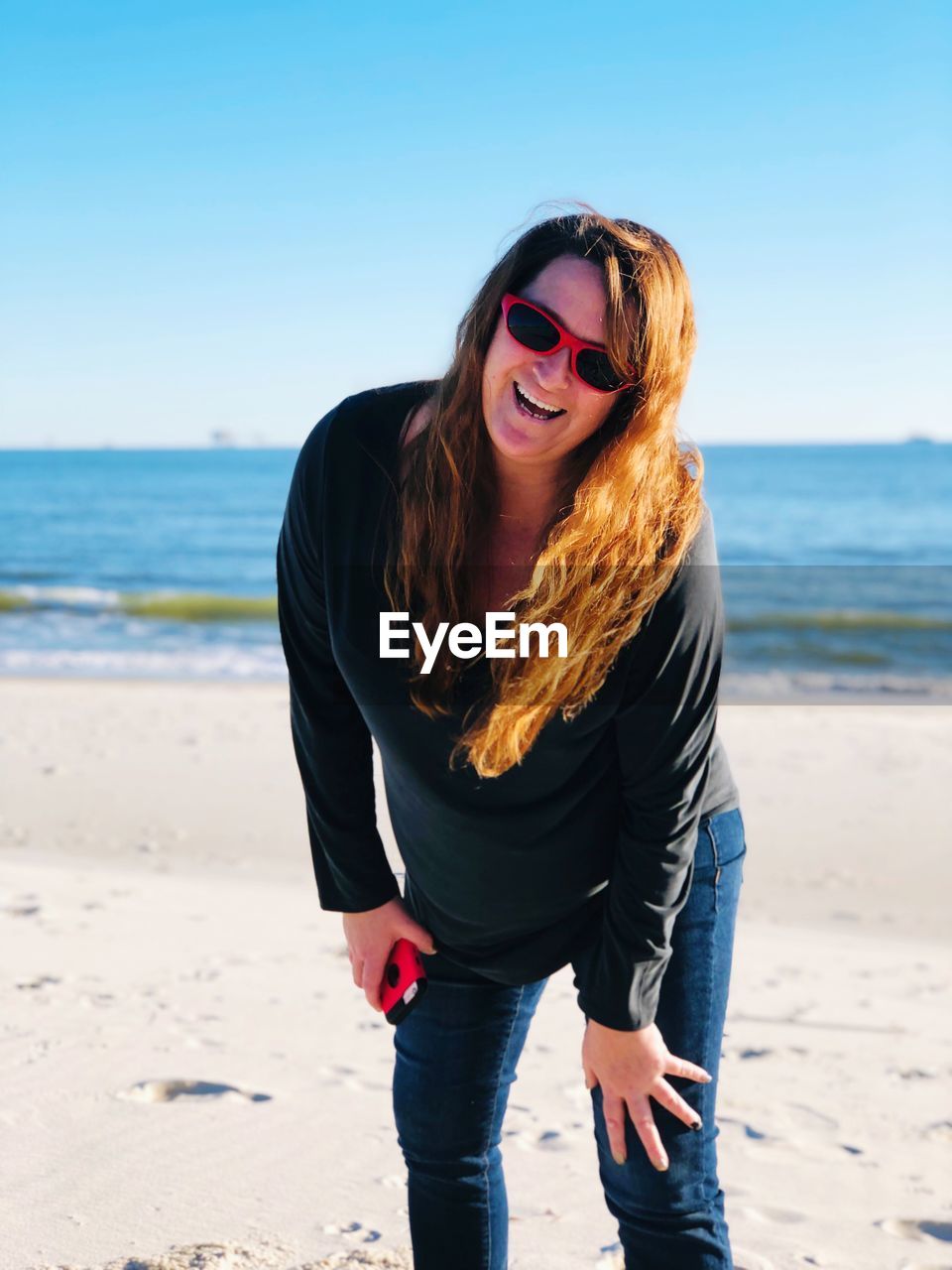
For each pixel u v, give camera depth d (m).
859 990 5.34
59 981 4.61
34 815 8.91
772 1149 3.44
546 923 1.93
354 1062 3.84
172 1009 4.32
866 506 48.84
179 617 24.25
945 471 66.81
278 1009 4.41
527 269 1.67
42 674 17.80
